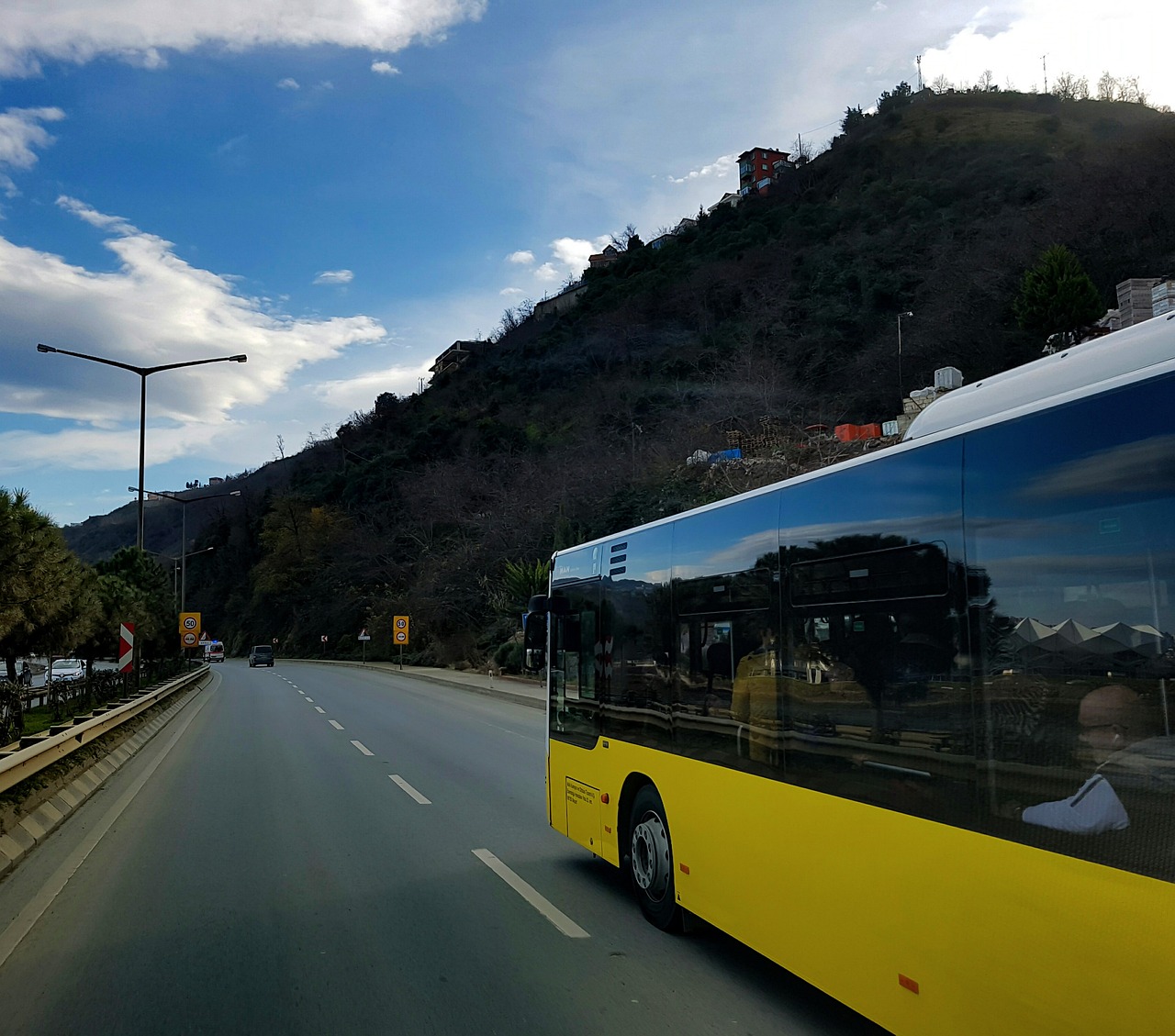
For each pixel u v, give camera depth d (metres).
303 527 102.50
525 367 107.31
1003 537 3.07
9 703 14.80
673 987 4.86
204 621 123.50
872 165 114.19
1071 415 2.84
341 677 47.59
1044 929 2.77
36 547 16.25
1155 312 30.91
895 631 3.57
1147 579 2.55
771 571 4.57
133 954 5.48
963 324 51.25
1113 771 2.59
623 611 6.60
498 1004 4.64
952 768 3.21
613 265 130.38
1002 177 85.31
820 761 4.05
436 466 77.44
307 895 6.80
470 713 23.84
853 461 3.96
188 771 13.54
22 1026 4.45
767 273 89.12
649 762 6.02
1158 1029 2.39
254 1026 4.41
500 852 8.15
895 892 3.48
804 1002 4.64
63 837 8.99
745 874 4.70
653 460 45.38
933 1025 3.25
